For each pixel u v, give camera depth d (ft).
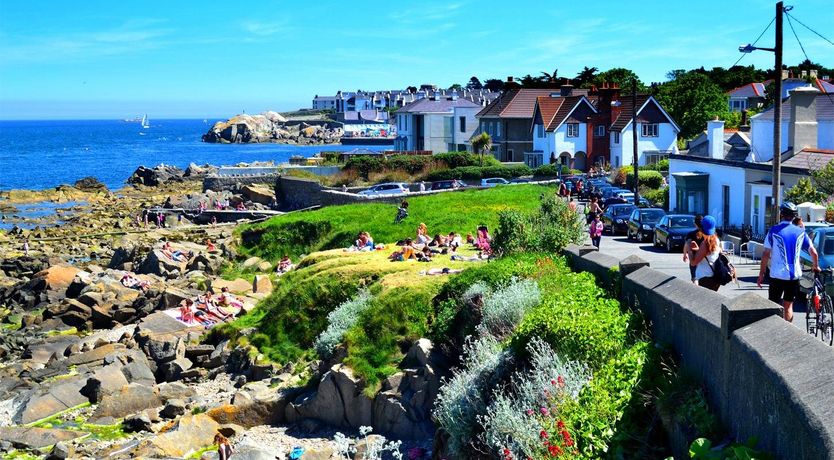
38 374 100.78
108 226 234.79
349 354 83.10
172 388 90.12
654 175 211.20
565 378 42.93
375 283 98.53
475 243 118.93
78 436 80.43
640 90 370.32
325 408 79.56
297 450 71.46
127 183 365.20
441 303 84.17
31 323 129.18
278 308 105.50
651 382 39.88
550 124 292.61
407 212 162.91
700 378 37.35
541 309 54.29
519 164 279.49
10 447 77.66
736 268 90.79
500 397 45.85
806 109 137.08
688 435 34.01
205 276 152.76
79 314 127.65
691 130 298.15
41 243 205.98
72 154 654.94
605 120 287.48
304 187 244.83
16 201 302.86
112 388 91.25
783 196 111.55
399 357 81.76
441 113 350.84
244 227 174.60
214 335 109.40
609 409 38.75
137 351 102.68
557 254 84.48
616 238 138.10
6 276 165.17
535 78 434.71
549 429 39.60
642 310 48.96
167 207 261.24
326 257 126.72
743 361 30.99
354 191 242.99
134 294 137.59
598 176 248.11
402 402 74.79
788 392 25.46
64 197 309.22
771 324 31.30
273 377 90.84
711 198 147.33
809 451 23.12
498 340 63.31
